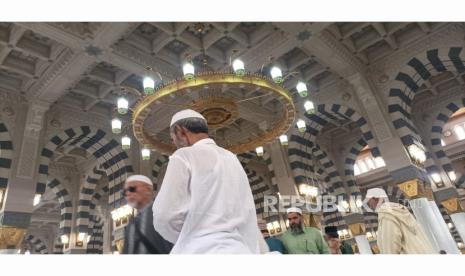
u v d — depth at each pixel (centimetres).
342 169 1548
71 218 1441
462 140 1859
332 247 458
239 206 126
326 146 1579
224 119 659
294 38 857
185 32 857
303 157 1191
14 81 937
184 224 118
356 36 1003
